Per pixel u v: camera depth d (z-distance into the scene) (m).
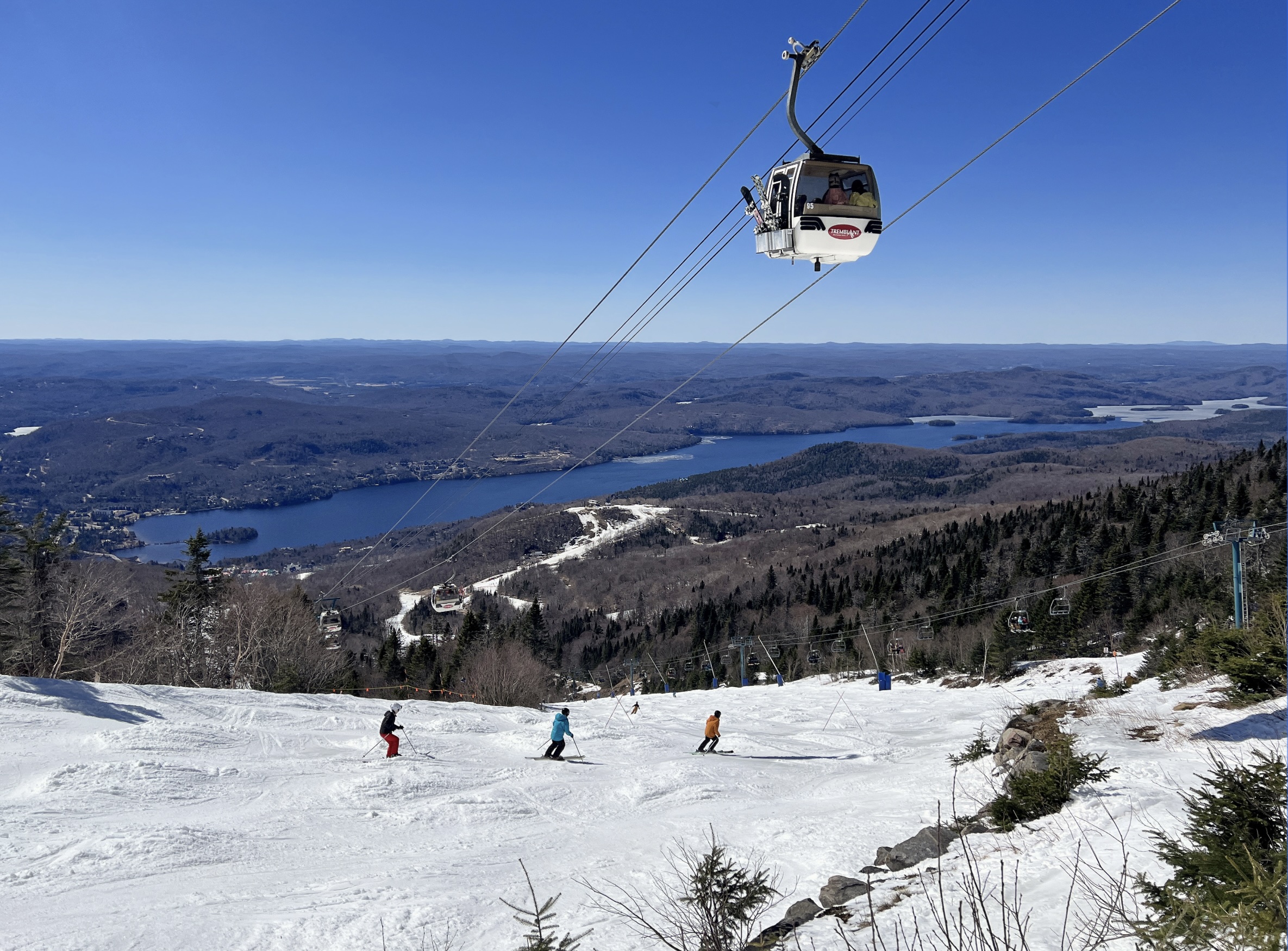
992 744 18.81
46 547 42.53
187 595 50.41
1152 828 8.95
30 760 18.30
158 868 12.27
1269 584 41.19
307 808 16.55
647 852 13.10
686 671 94.31
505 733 26.89
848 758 24.80
